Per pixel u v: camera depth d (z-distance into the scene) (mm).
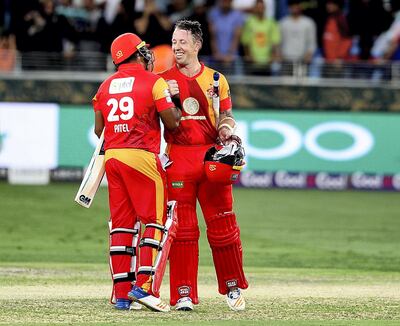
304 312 28641
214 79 29219
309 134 72062
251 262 43812
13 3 71750
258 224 56906
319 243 50688
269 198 67688
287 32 73938
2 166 69750
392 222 58969
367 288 34938
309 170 72062
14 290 32812
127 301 28672
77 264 42188
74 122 70188
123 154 28250
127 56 28703
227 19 73250
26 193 66062
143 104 28266
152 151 28359
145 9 70062
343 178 72375
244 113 71562
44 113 69938
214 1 76000
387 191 72500
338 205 65312
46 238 51344
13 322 25766
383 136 72312
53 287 33875
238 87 71500
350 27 74750
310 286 35375
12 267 40250
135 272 28844
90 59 72062
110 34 71625
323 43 74688
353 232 54844
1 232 52906
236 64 72250
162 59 68375
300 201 66625
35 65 71875
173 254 29344
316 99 72000
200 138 29234
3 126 69438
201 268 41344
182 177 29172
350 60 75062
